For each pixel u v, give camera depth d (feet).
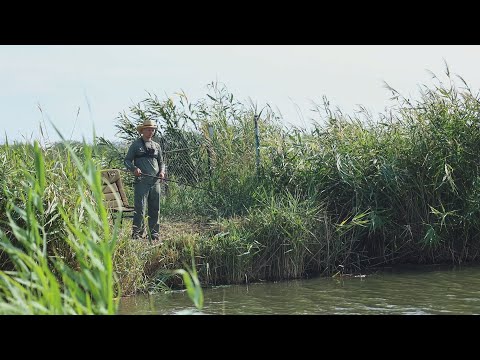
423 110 50.52
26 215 21.12
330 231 45.85
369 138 50.37
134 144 45.06
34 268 19.08
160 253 41.32
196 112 59.41
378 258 47.93
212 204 52.34
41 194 22.08
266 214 44.98
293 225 44.21
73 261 34.19
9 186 34.86
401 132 50.37
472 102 50.01
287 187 49.96
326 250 45.65
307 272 45.34
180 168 58.03
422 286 40.01
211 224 48.06
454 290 38.63
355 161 48.88
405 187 48.01
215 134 56.75
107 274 18.38
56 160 37.06
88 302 18.37
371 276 43.83
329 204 48.96
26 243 20.45
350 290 39.45
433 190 47.80
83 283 18.58
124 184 55.83
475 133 49.32
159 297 38.04
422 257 48.03
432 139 49.24
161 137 59.72
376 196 47.88
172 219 51.19
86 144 18.74
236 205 50.39
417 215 48.16
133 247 39.45
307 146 50.98
